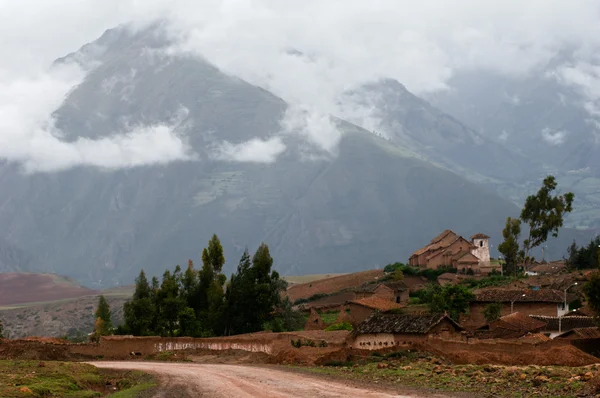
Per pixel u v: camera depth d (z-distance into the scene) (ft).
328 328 354.95
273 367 184.24
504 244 495.41
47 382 150.71
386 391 115.44
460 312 345.10
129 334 318.45
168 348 253.85
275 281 364.17
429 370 146.92
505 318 285.84
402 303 443.32
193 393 128.36
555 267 546.26
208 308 349.20
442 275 535.60
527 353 185.37
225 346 254.68
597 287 205.36
